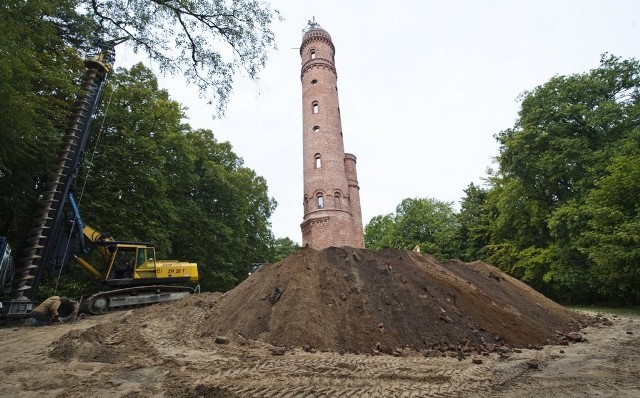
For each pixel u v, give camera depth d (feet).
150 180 60.85
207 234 83.87
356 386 16.43
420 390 15.98
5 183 43.75
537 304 40.14
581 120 67.51
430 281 33.86
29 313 36.50
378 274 34.40
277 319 26.78
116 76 65.00
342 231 91.25
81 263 45.60
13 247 46.78
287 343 23.89
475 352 24.11
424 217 140.15
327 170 96.27
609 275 51.29
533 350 25.39
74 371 19.71
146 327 31.55
